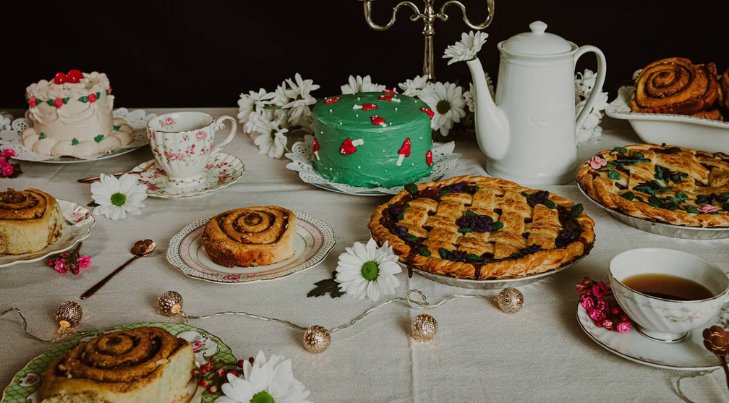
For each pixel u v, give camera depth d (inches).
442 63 116.7
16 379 29.9
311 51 117.9
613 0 111.5
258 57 118.6
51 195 47.7
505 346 33.7
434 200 44.7
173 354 29.1
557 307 36.6
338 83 120.1
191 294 38.3
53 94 54.4
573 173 51.4
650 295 31.6
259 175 54.3
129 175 47.6
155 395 28.2
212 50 117.9
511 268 36.3
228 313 36.3
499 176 51.9
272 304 37.4
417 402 30.1
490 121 49.6
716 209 42.4
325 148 50.1
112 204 46.4
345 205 48.6
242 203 49.2
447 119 57.5
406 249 38.1
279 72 119.7
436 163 53.4
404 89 57.9
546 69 47.4
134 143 58.1
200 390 29.9
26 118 61.6
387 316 36.3
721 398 30.0
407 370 32.1
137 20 115.3
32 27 115.1
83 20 115.0
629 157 50.0
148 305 37.3
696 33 112.8
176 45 117.3
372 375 31.8
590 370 31.9
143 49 117.4
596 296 34.6
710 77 55.0
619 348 32.2
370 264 37.0
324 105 52.2
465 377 31.6
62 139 55.7
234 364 31.0
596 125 59.2
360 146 48.4
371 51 117.3
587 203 47.9
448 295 37.9
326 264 41.1
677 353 31.7
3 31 115.0
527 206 43.6
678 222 41.6
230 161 55.0
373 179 49.6
